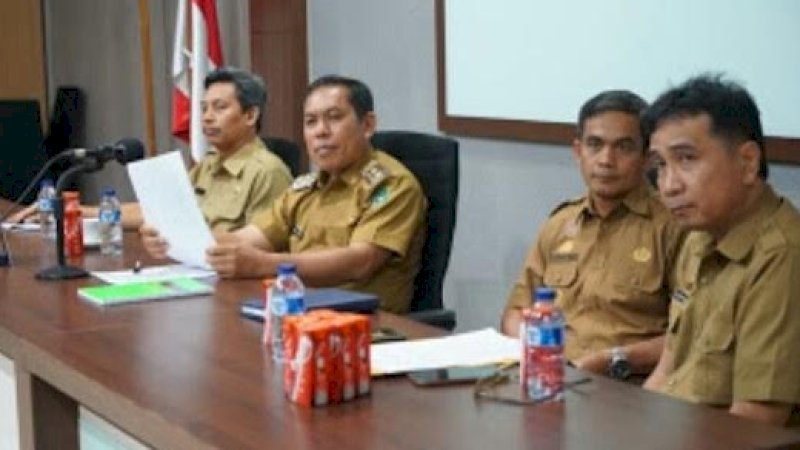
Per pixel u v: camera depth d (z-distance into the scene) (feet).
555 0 10.53
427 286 9.39
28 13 22.91
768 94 8.55
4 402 7.15
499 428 4.73
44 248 9.96
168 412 5.02
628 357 7.45
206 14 15.42
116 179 20.48
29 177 20.34
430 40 12.48
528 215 11.26
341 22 13.96
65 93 22.25
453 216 9.33
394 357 5.82
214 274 8.59
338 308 6.87
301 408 5.05
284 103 15.02
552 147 10.81
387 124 13.37
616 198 8.00
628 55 9.78
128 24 20.15
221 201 11.50
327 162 9.50
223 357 6.03
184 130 15.96
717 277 6.25
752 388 5.90
